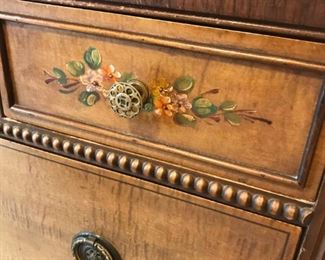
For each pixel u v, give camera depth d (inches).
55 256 11.9
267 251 8.4
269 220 8.0
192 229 9.1
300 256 8.0
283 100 7.0
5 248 13.0
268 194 7.9
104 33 7.9
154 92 8.0
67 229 11.1
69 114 9.4
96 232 10.6
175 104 8.0
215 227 8.8
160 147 8.6
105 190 9.8
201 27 7.0
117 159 9.2
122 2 7.5
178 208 9.0
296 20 6.3
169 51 7.5
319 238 7.7
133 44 7.8
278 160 7.5
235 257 8.8
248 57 6.9
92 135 9.4
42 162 10.4
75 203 10.5
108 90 8.4
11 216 12.0
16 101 10.0
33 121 10.0
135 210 9.6
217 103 7.6
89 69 8.6
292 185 7.6
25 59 9.3
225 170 8.1
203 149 8.2
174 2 7.0
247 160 7.8
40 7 8.3
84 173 9.9
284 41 6.5
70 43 8.5
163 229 9.5
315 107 6.8
